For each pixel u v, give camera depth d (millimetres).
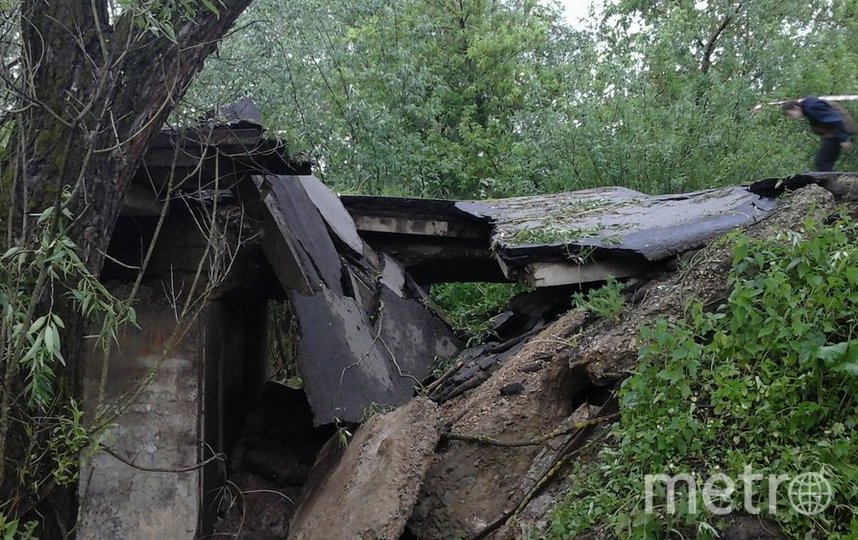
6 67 3303
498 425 4461
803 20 14898
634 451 3648
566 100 11656
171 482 4871
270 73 6121
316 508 4504
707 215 5242
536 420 4457
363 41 12492
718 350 3795
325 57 10258
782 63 13984
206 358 5090
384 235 7141
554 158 11211
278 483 5688
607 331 4449
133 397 3678
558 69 15102
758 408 3518
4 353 3156
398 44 12805
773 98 13250
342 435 4668
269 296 6594
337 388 5074
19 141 3303
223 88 5320
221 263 4840
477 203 7297
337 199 7012
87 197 3424
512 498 4152
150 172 4598
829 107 6125
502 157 13844
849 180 4969
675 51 13477
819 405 3432
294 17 7820
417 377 5996
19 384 3268
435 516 4219
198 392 4969
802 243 3947
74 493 3672
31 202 3393
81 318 3502
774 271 3857
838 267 3787
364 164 10148
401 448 4094
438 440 4230
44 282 3299
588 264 5102
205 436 5043
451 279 7668
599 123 11125
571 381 4547
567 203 7105
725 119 11312
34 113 3475
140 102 3619
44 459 3348
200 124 4434
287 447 5980
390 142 10867
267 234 5312
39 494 3309
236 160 4668
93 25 3555
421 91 13031
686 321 4207
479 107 16000
